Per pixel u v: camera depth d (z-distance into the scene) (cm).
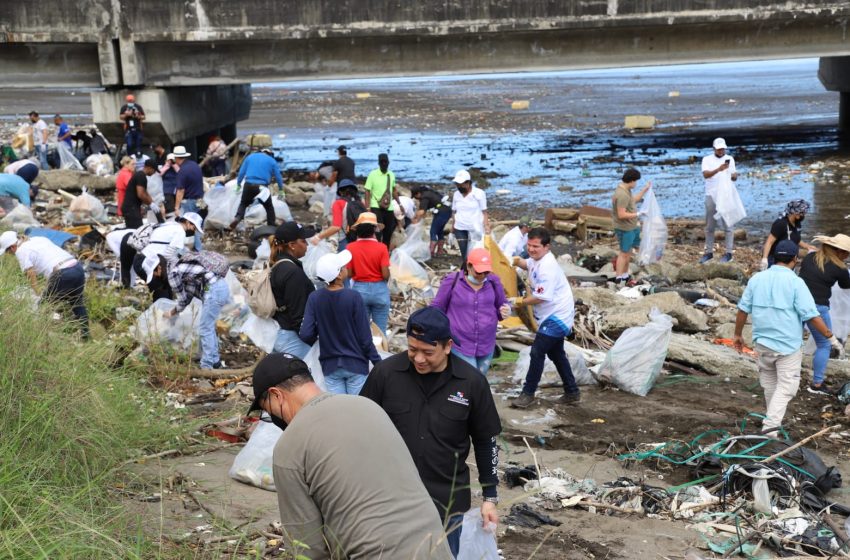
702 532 635
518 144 3619
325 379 726
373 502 351
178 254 1044
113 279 1231
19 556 407
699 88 6262
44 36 2577
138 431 676
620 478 723
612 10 2616
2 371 573
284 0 2581
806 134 3622
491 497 476
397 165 3078
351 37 2641
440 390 462
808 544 611
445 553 359
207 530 548
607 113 4741
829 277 961
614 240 1905
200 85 2877
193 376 922
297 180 2645
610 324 1197
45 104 5084
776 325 812
